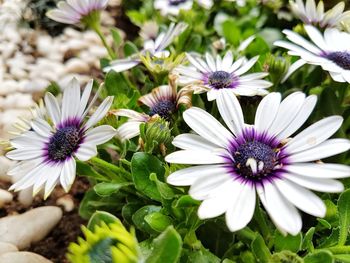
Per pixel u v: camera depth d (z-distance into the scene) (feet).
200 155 0.36
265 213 0.44
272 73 0.53
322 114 0.51
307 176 0.32
